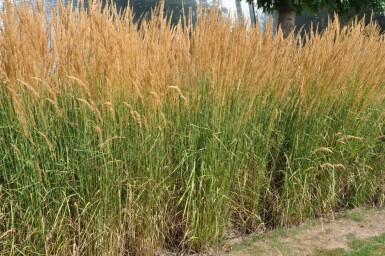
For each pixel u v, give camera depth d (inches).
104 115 138.4
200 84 159.0
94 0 151.0
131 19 156.9
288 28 313.9
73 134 138.9
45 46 135.2
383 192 211.3
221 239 167.9
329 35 198.2
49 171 135.9
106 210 144.0
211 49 159.6
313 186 187.6
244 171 171.9
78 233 141.3
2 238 135.6
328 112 187.0
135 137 145.8
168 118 154.6
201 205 159.0
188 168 157.3
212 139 156.5
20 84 131.3
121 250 148.4
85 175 139.7
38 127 134.3
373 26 220.7
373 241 176.7
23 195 134.8
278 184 184.7
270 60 173.6
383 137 209.9
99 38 142.7
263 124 176.6
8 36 132.3
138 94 144.4
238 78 163.6
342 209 203.5
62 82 137.6
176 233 163.3
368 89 198.5
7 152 132.6
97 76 140.1
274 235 178.2
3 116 133.2
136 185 147.7
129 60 144.3
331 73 182.1
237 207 174.6
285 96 181.9
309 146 182.5
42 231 134.6
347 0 304.3
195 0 327.6
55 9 143.8
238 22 173.3
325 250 169.6
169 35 158.4
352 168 199.0
